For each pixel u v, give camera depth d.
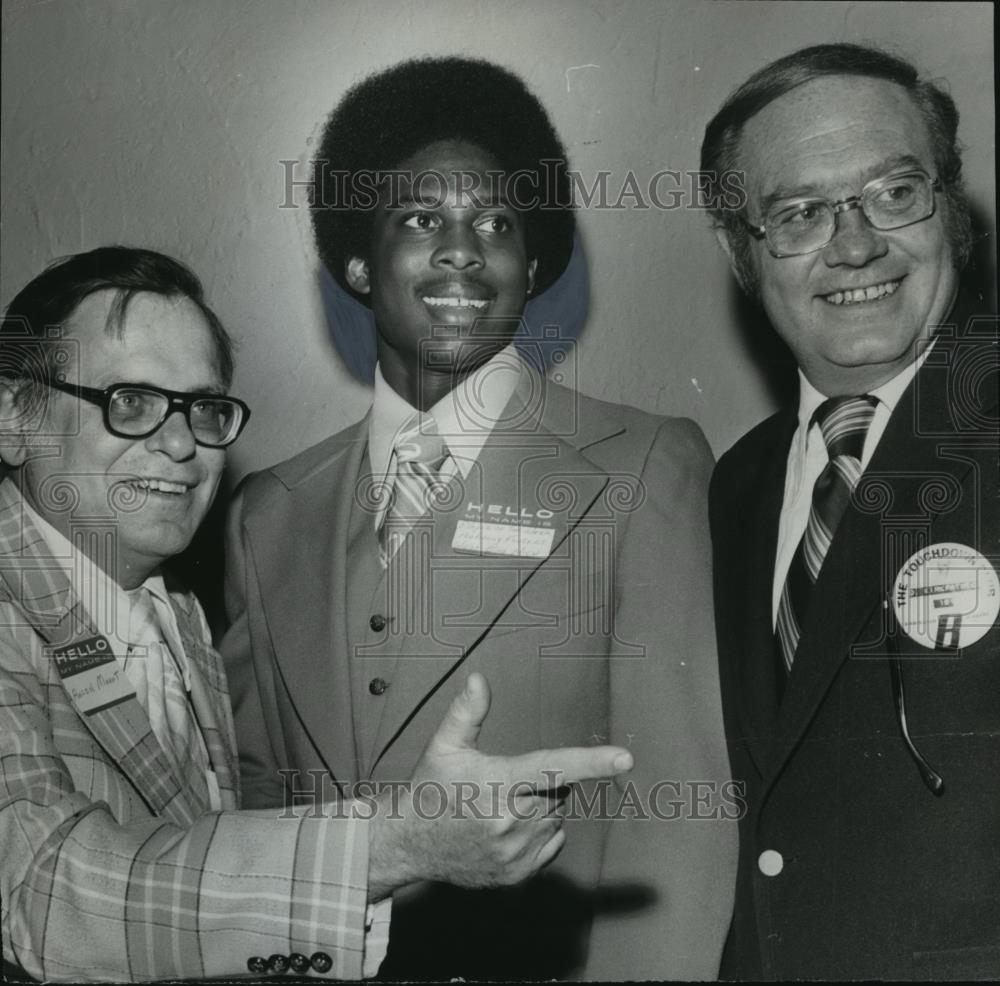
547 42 1.34
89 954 1.07
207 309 1.34
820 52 1.33
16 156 1.35
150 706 1.27
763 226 1.33
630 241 1.33
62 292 1.33
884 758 1.28
